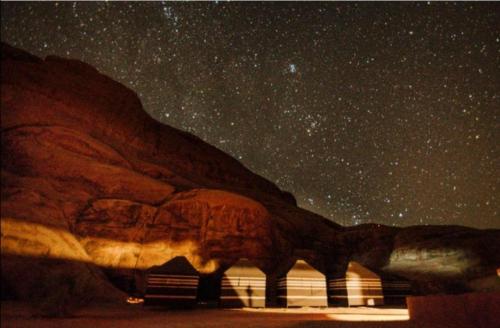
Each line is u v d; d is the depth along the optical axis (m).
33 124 19.42
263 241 19.97
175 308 11.77
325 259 24.97
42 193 15.10
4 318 7.41
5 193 13.44
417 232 25.42
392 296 16.86
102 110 26.42
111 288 13.01
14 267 10.74
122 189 18.62
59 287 10.87
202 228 18.48
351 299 14.98
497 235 22.34
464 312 6.60
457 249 21.92
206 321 8.09
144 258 16.33
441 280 19.89
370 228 28.06
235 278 13.84
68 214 15.55
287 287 14.24
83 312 9.03
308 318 9.11
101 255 15.30
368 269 16.80
